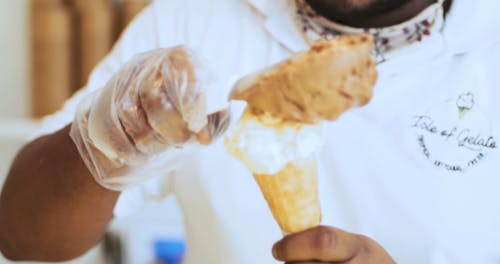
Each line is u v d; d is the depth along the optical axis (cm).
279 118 83
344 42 77
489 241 115
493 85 116
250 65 123
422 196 116
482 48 117
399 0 112
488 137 116
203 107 82
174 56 85
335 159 118
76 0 194
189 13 129
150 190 128
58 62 192
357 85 77
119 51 132
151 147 88
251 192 120
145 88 85
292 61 78
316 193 89
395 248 117
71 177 103
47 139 110
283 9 123
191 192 123
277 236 119
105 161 93
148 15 132
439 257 116
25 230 111
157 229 204
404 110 117
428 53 117
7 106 215
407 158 117
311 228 89
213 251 122
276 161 85
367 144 117
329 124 118
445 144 116
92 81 132
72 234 109
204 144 84
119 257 207
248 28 125
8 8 208
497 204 115
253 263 120
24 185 109
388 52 117
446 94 117
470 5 117
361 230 118
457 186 115
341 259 88
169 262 204
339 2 114
